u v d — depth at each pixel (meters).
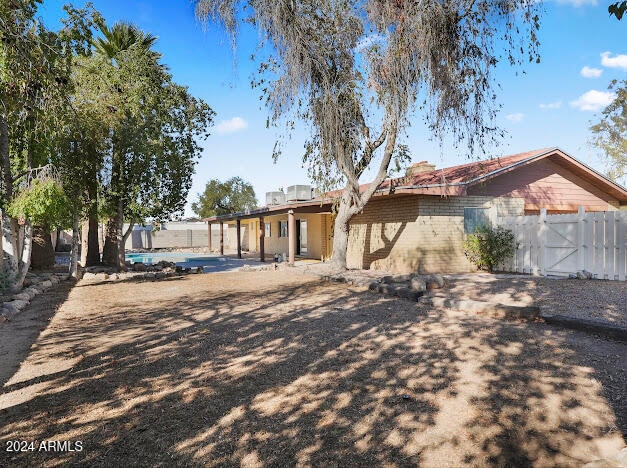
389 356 4.64
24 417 3.30
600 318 6.07
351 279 10.85
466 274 12.57
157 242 37.94
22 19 5.86
